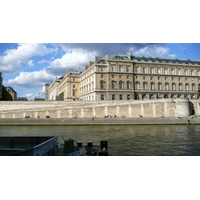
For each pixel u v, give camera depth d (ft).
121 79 228.63
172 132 100.78
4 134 97.71
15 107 177.68
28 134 96.53
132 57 252.83
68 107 160.15
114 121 144.25
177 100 174.40
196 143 69.97
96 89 221.05
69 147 40.32
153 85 243.19
